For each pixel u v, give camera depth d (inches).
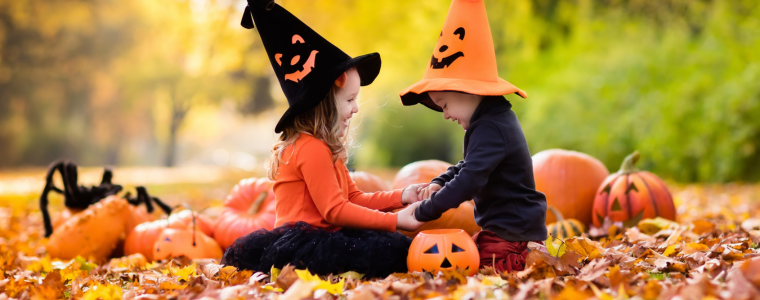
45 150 1172.5
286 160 113.3
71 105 1194.0
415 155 741.3
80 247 147.4
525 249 109.7
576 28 516.7
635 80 399.9
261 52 627.8
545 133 431.5
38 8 954.1
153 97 1378.0
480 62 108.6
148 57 1188.5
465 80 106.9
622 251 123.0
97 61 1111.6
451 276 98.4
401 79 725.3
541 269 100.6
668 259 109.0
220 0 516.1
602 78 415.8
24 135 1107.3
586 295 82.8
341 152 114.4
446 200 104.4
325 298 88.7
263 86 1400.1
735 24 378.9
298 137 112.3
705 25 423.8
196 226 153.9
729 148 334.3
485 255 109.4
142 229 152.8
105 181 176.4
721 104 339.6
